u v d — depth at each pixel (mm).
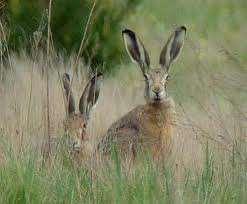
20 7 17703
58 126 12555
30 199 9922
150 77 13422
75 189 10156
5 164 10695
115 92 16906
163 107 13273
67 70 16469
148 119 13125
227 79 13953
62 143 11836
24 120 12898
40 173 10547
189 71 16906
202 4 26828
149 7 25266
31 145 11805
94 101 13188
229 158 11430
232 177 10703
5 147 11281
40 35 14289
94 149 12492
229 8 26984
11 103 13953
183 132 13266
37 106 13820
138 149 12641
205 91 15844
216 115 14047
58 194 9977
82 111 12914
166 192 9828
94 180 10609
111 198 9953
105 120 14617
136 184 10141
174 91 16031
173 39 14062
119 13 19672
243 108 13602
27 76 15578
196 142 12562
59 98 14312
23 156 10922
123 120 13273
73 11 18859
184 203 9633
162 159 11547
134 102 16688
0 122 12867
